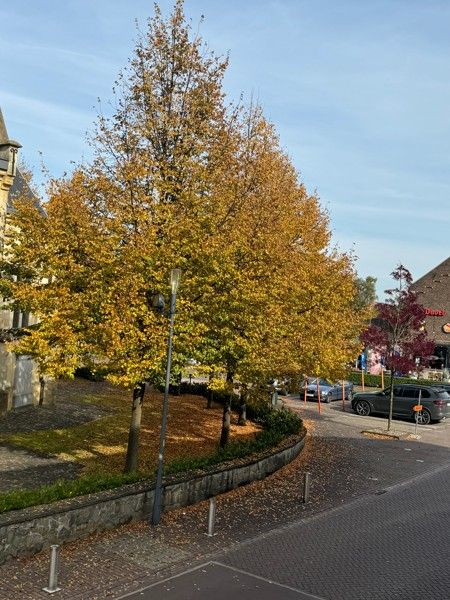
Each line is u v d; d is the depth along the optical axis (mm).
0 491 11500
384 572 9094
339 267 17500
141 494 10773
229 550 9758
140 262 11000
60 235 11625
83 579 8281
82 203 12133
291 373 16156
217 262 11617
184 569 8891
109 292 10969
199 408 24328
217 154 12906
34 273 12477
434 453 19641
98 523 9953
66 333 10969
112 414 20969
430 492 14336
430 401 26844
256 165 15008
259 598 8023
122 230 11461
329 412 28891
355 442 20969
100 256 10938
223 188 13031
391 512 12453
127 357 11305
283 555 9672
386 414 28219
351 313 19062
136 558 9148
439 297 46094
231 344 12586
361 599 8148
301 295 15289
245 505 12391
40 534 9000
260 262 12961
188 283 11445
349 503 13031
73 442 16375
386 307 24438
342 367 18547
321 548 10070
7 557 8523
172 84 12734
